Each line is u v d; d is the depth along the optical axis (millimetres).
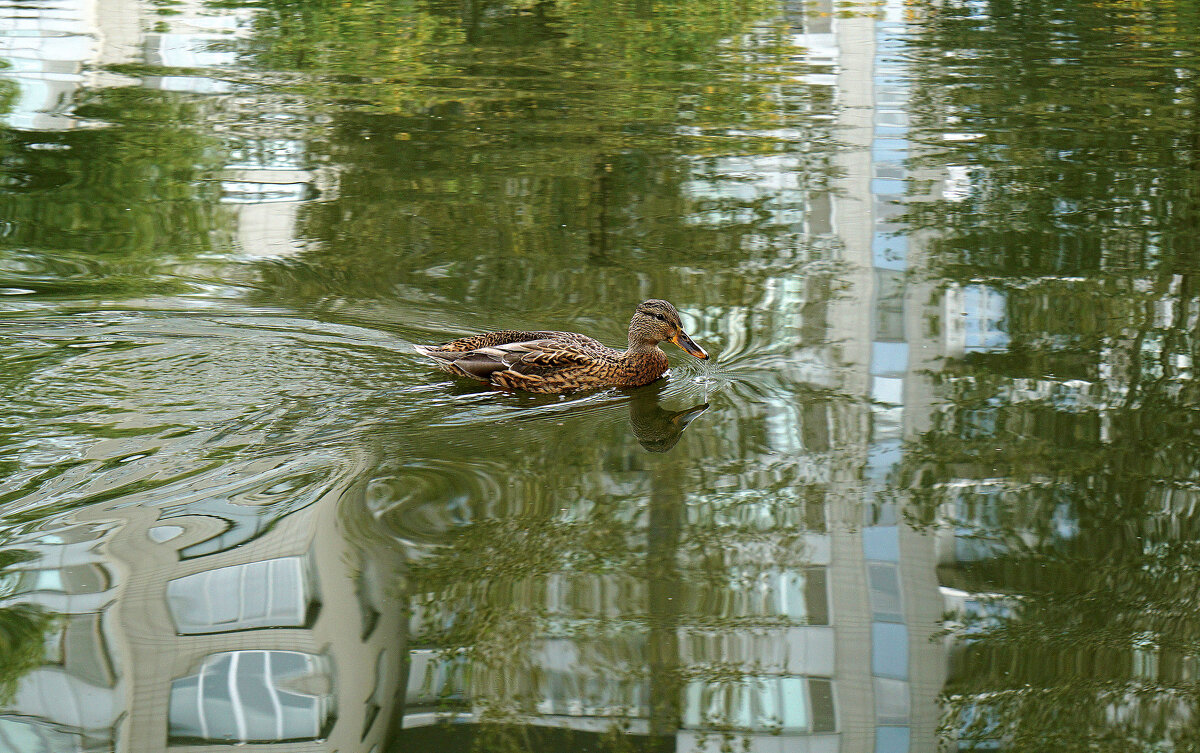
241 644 5305
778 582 6000
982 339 9336
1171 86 17766
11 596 5590
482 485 7004
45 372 8234
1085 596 5965
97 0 22625
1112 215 12328
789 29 22203
